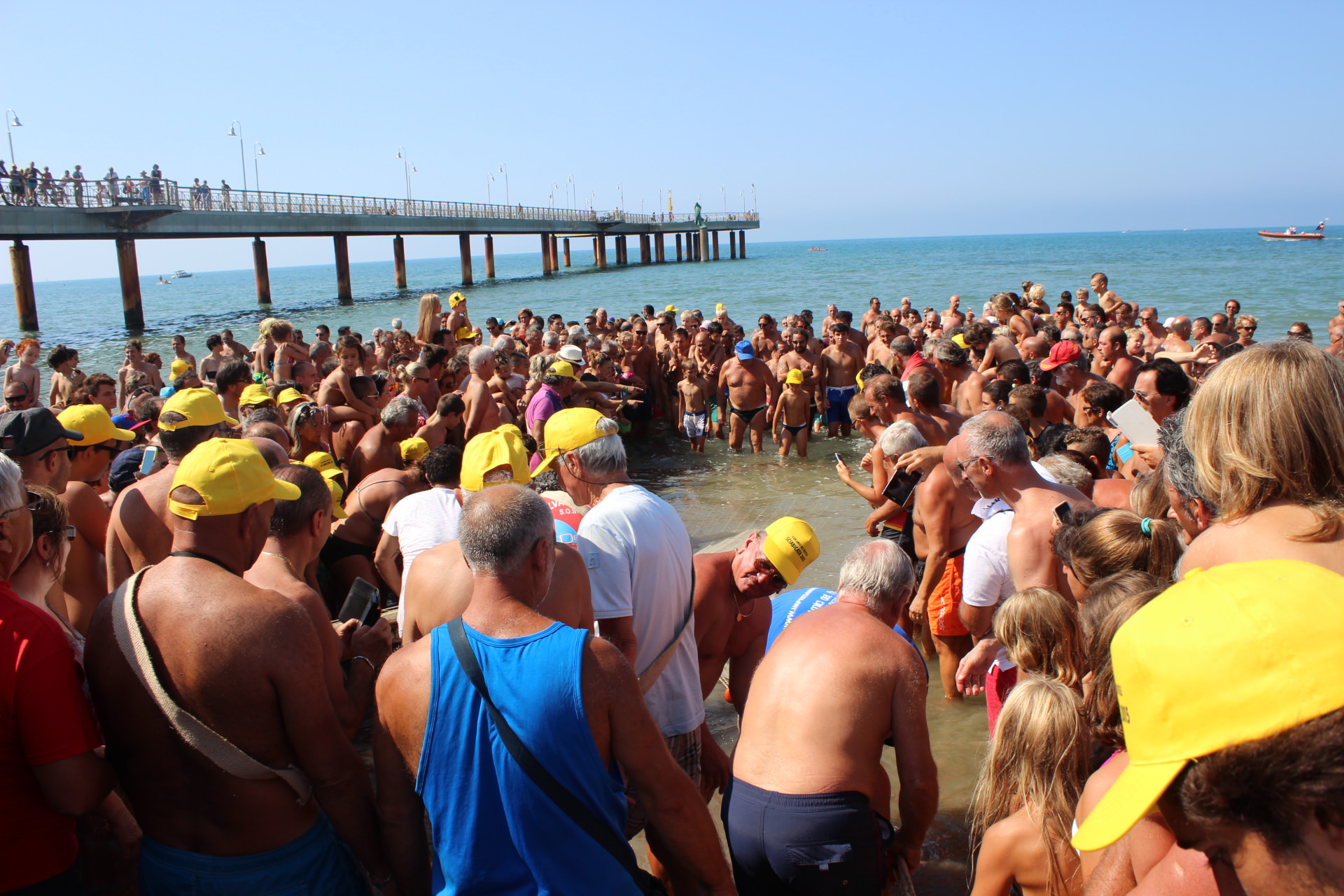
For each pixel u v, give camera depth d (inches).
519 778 71.9
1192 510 82.6
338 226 1621.6
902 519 209.2
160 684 77.5
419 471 198.2
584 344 430.0
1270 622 36.7
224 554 84.4
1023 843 90.7
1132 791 39.5
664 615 118.0
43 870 81.3
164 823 82.2
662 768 77.3
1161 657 38.8
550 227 2422.5
